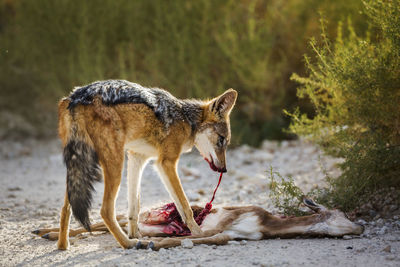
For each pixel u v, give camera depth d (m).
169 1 21.00
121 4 21.48
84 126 7.88
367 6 10.65
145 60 21.16
